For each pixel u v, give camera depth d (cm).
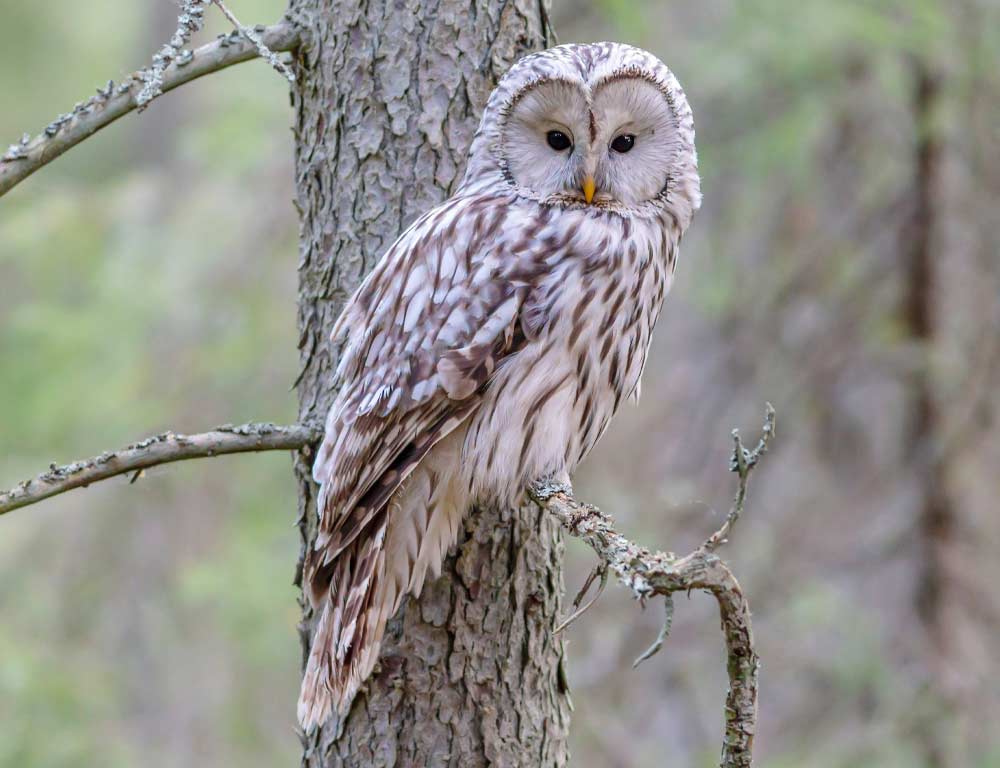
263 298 1396
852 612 1281
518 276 677
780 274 1360
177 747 1378
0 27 2375
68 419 1402
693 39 1275
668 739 1309
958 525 1342
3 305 1491
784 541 1371
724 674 1324
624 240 696
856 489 1384
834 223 1366
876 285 1345
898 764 1239
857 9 1163
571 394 694
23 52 2380
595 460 1438
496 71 708
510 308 674
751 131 1290
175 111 2153
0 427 1416
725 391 1409
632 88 700
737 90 1274
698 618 1331
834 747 1255
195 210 1455
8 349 1441
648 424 1447
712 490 1391
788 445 1409
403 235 689
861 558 1352
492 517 701
